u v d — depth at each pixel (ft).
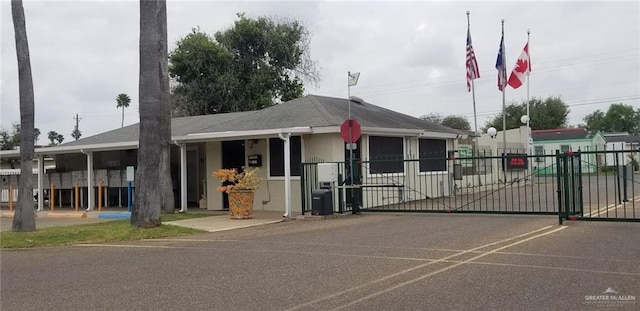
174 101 129.59
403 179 68.03
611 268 25.93
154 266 30.35
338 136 58.80
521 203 64.28
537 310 19.53
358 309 20.24
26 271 30.35
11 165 109.60
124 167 79.30
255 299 22.13
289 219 51.65
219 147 65.77
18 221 46.65
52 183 77.36
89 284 26.14
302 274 26.61
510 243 33.60
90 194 71.51
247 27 132.67
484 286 23.07
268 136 57.57
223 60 130.00
